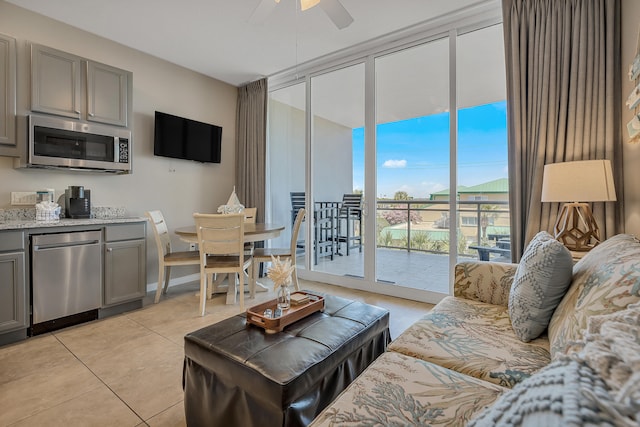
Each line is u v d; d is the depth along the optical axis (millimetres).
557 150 2246
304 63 3756
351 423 838
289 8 2660
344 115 3684
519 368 1099
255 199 4266
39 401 1587
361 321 1610
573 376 483
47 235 2379
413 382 1018
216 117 4230
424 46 3125
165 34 3094
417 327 1448
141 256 2947
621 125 2074
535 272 1322
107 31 3037
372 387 995
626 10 2023
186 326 2537
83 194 2844
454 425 817
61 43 2879
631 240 1204
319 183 3918
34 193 2740
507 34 2471
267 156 4344
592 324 722
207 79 4117
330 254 3846
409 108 3221
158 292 3107
